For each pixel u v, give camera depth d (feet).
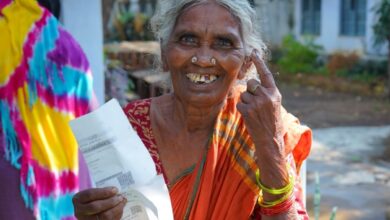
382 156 24.76
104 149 4.84
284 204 4.87
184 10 5.22
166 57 5.47
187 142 5.63
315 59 54.90
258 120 4.75
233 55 5.22
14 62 6.59
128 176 4.84
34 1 6.82
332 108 37.60
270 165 4.77
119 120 4.91
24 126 6.61
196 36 5.19
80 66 6.98
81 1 13.82
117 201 4.62
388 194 19.57
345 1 52.95
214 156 5.33
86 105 7.04
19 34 6.65
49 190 6.73
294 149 5.53
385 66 46.80
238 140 5.37
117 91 19.63
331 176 21.62
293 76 52.47
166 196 4.88
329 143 27.17
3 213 6.53
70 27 13.83
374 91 44.01
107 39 35.83
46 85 6.70
